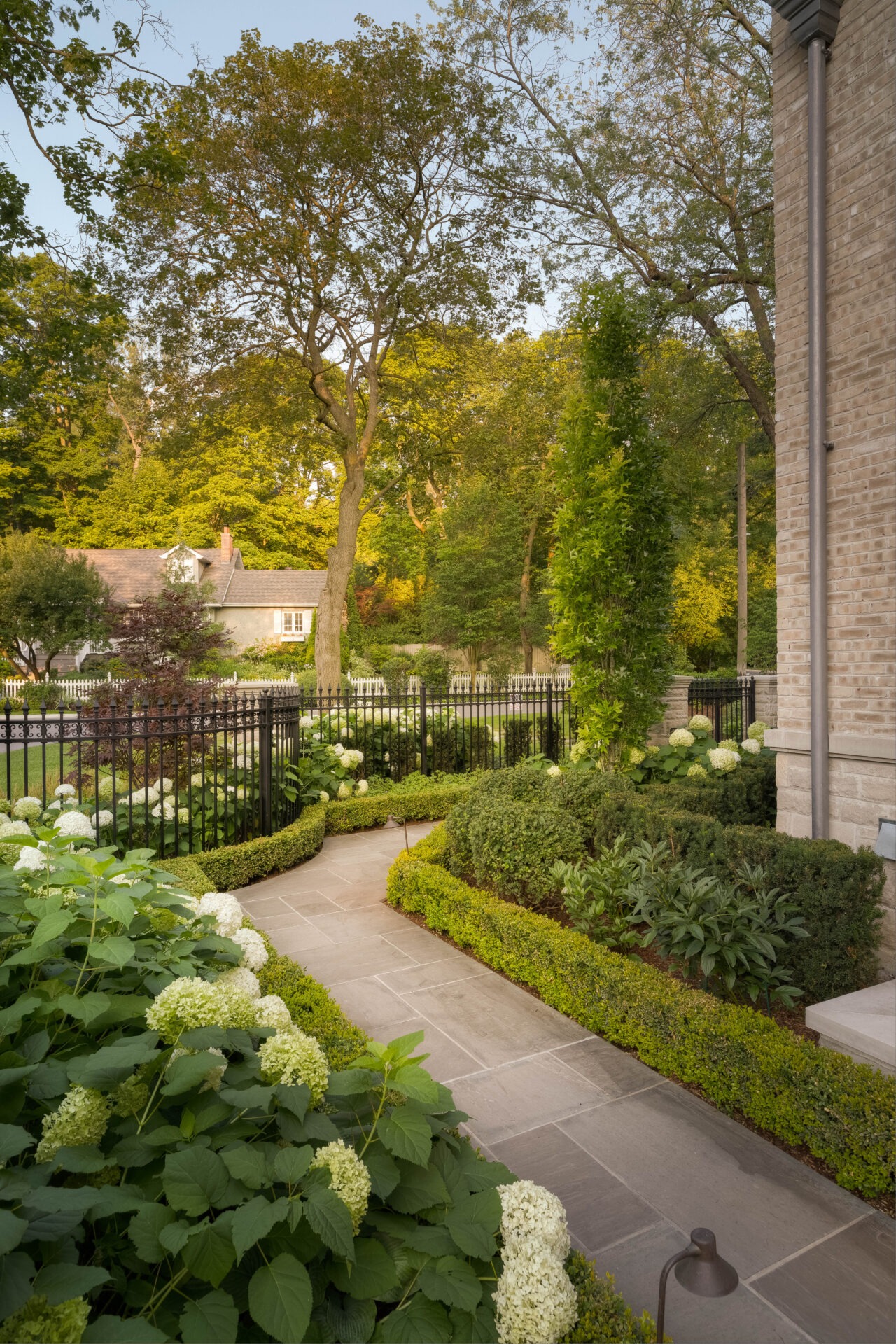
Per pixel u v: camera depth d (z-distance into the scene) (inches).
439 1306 70.3
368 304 765.9
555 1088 144.8
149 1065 78.4
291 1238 67.5
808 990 166.4
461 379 833.5
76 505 1660.9
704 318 573.3
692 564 1187.3
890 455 183.2
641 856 188.2
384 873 296.8
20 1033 85.2
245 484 1705.2
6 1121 70.5
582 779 269.3
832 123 195.3
